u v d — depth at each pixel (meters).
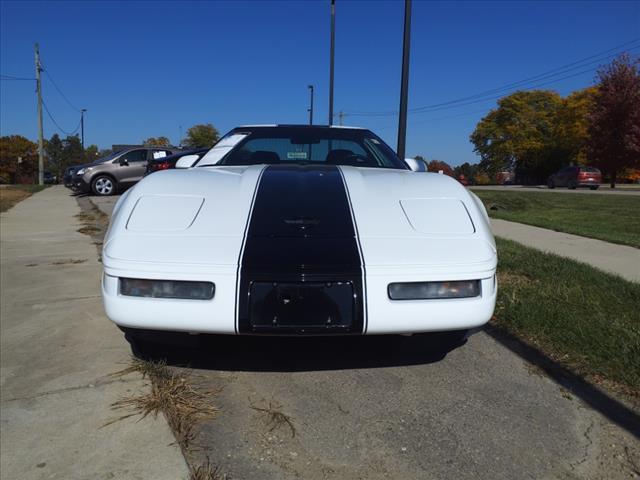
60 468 2.04
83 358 3.11
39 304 4.30
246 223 2.62
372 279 2.36
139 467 2.03
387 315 2.36
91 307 4.19
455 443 2.21
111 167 16.19
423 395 2.64
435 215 2.75
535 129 51.78
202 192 2.92
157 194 2.88
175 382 2.70
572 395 2.64
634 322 3.51
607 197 17.06
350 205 2.80
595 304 3.90
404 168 3.93
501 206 12.20
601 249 6.33
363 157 3.97
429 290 2.39
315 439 2.24
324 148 4.04
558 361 3.02
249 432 2.29
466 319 2.43
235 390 2.67
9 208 12.61
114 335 3.50
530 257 5.55
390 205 2.82
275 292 2.33
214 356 3.06
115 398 2.59
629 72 30.62
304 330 2.34
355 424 2.36
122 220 2.67
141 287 2.38
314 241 2.50
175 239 2.51
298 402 2.56
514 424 2.36
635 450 2.16
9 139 59.94
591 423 2.37
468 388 2.71
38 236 8.15
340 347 2.96
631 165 30.77
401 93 10.18
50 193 17.91
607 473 2.01
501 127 53.56
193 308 2.34
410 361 3.04
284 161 3.92
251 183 3.05
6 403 2.56
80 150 81.12
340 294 2.34
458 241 2.57
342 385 2.74
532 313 3.68
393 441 2.23
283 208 2.75
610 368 2.85
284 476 1.99
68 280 5.14
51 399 2.59
